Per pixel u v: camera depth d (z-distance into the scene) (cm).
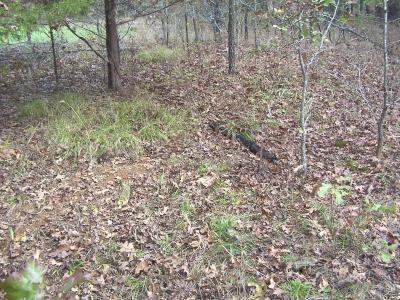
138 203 602
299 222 548
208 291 446
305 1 628
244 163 717
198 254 496
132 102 915
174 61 1309
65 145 745
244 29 1597
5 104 956
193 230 541
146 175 676
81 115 834
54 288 446
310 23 663
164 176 670
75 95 949
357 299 421
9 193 623
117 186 646
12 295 118
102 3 1155
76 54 1344
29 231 545
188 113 901
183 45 1477
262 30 1504
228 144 784
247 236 521
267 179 664
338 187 442
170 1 1216
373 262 473
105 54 1298
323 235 518
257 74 1133
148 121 841
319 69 1160
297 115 902
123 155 739
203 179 653
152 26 1672
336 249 496
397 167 687
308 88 1035
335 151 761
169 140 793
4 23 742
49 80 1137
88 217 573
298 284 441
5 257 496
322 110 930
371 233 516
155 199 612
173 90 1037
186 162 712
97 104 899
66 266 483
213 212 576
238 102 958
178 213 579
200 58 1316
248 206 591
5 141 756
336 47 1356
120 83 1018
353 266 468
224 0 1528
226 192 623
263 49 1315
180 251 505
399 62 1159
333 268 466
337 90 1042
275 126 851
